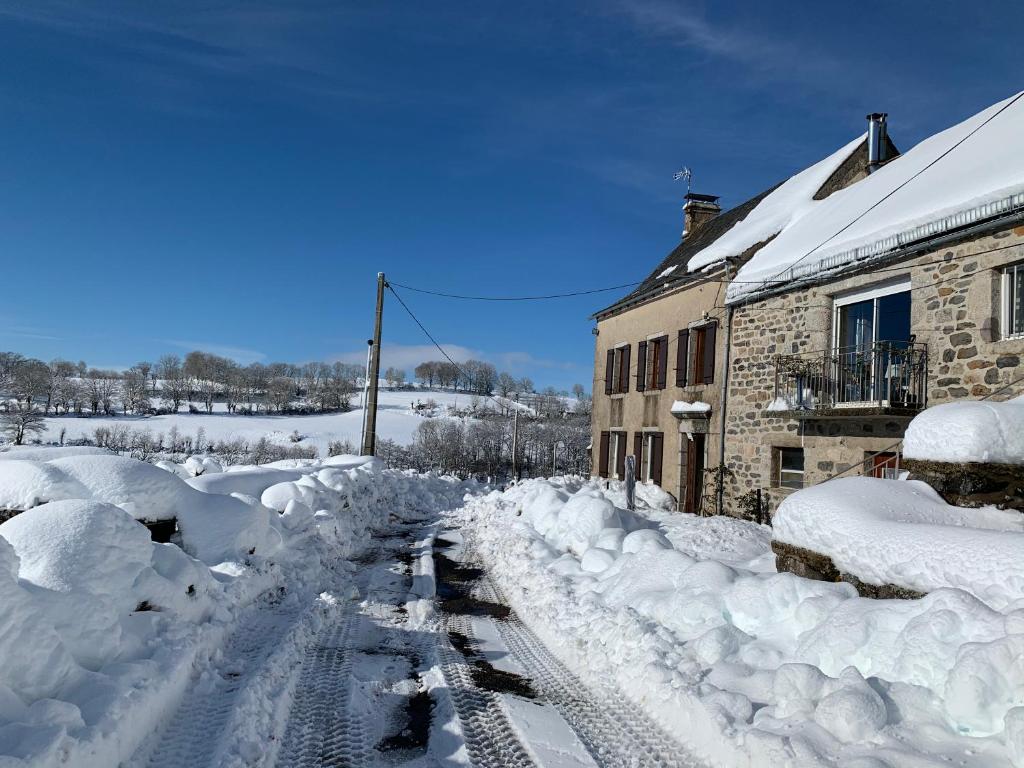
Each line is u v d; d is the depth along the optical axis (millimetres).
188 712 3631
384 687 4574
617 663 4828
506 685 4680
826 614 4211
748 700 3689
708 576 5344
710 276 14031
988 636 3234
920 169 10961
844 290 10648
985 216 8203
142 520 5434
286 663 4523
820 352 11000
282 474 10109
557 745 3729
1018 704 2910
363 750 3623
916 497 5289
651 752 3680
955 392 8609
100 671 3311
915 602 3754
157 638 3918
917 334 9180
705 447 14156
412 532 12148
